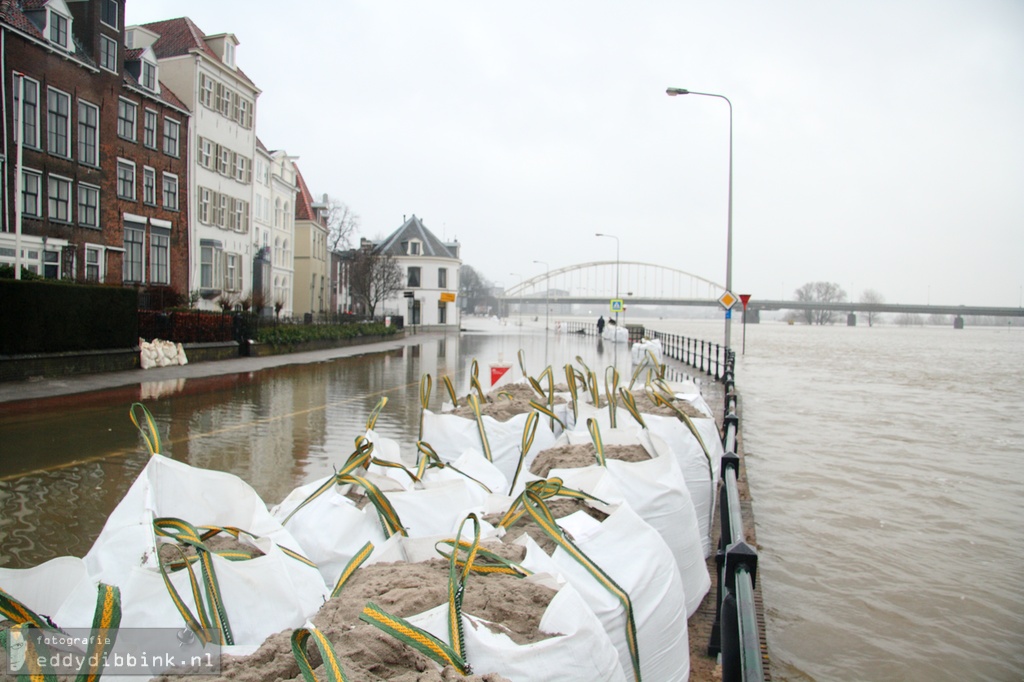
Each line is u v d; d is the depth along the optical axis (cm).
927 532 630
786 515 680
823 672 382
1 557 498
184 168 3055
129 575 249
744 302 3241
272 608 257
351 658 199
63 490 683
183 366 2008
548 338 5200
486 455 569
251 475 766
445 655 200
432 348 3647
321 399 1453
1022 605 473
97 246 2469
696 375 2275
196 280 3130
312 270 5100
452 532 331
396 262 6228
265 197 4047
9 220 2080
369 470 460
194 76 3081
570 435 527
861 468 903
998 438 1150
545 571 272
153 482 328
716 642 371
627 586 295
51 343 1583
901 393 1914
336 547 340
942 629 436
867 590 495
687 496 434
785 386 2070
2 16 2028
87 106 2428
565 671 217
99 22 2464
